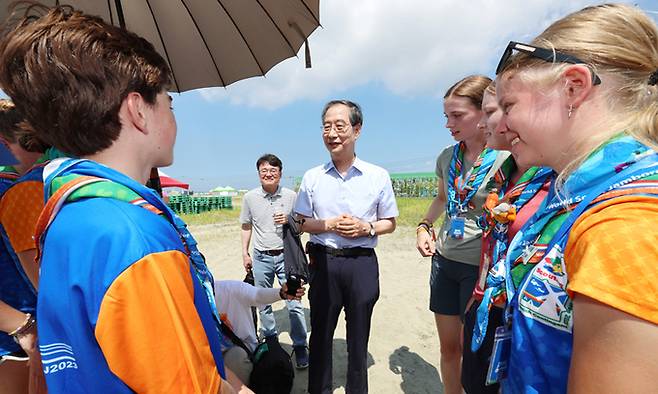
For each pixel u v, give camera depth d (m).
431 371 3.13
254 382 1.96
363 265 2.39
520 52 0.76
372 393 2.84
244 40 1.70
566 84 0.70
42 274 0.70
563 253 0.69
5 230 1.18
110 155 0.78
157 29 1.59
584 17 0.72
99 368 0.65
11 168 1.42
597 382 0.54
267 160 3.88
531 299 0.76
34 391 1.19
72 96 0.71
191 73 1.72
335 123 2.40
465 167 2.15
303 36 1.77
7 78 0.73
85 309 0.64
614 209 0.58
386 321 4.10
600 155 0.67
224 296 2.00
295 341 3.21
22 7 0.88
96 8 1.43
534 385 0.75
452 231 2.09
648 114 0.65
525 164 0.82
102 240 0.64
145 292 0.64
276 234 3.91
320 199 2.54
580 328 0.58
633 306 0.50
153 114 0.83
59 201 0.70
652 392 0.49
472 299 1.69
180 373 0.67
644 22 0.69
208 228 13.32
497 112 1.24
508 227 1.32
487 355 1.55
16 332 1.16
